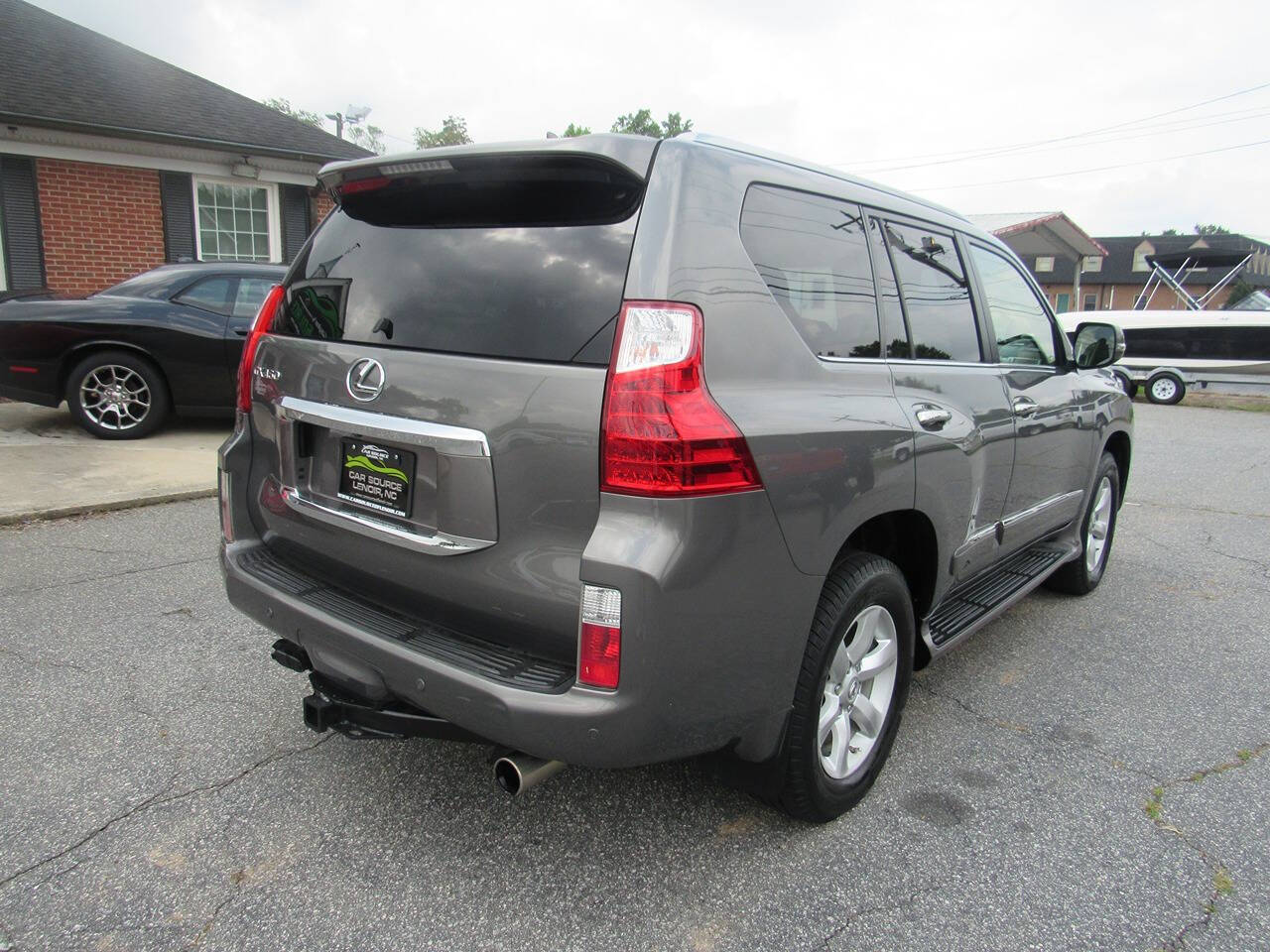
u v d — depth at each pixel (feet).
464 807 8.34
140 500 18.13
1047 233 92.27
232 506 8.77
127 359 23.47
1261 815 8.63
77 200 32.19
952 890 7.38
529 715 6.00
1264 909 7.23
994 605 11.25
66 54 36.22
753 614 6.58
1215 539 19.75
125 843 7.63
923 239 9.71
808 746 7.52
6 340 22.65
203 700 10.21
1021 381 11.09
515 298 6.67
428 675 6.48
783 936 6.77
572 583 6.22
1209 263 79.71
